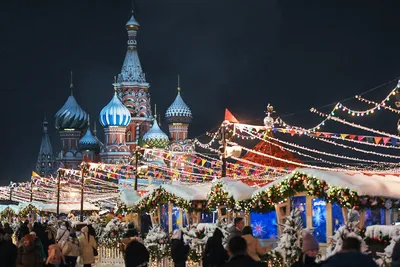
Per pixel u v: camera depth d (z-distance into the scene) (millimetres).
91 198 67125
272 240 25766
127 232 22750
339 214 22594
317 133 29109
